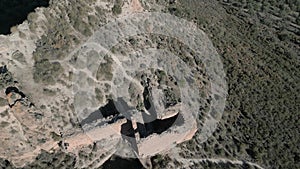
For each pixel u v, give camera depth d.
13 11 93.31
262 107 96.38
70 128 79.38
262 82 102.25
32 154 76.94
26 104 76.69
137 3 101.38
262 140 90.06
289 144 90.81
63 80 82.12
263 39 121.31
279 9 152.12
